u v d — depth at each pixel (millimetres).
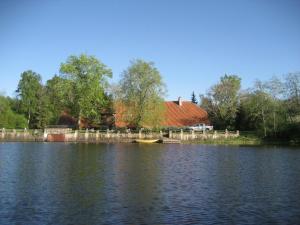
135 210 26266
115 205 27516
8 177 38312
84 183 35500
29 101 125000
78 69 105562
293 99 100500
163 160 55781
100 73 106312
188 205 27734
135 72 103688
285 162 54031
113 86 113625
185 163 52219
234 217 24844
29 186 33750
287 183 36531
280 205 27906
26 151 68500
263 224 23500
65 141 100500
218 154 66688
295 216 25172
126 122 105438
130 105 104125
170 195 30891
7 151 68250
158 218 24500
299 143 96812
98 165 48531
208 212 25953
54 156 59438
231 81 121500
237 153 68938
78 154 63312
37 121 123688
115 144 92688
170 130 106000
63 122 122562
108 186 34250
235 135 102750
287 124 99688
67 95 105500
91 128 113500
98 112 112188
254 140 99562
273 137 100812
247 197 30375
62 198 29359
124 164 50062
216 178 39344
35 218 24188
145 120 103375
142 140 98750
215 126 123250
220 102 120562
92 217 24531
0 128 108250
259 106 103438
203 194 31391
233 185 35406
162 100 104250
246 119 114062
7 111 116000
